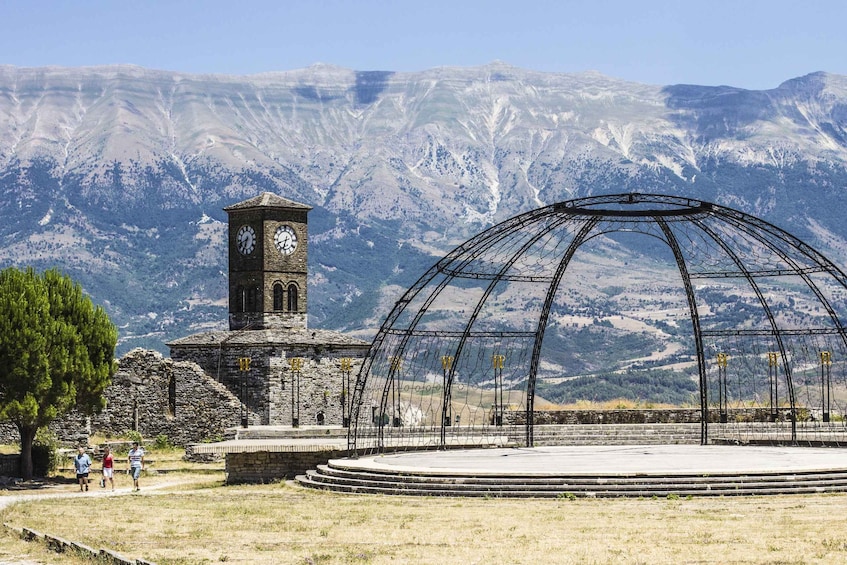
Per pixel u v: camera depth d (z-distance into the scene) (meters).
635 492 68.75
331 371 136.12
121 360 121.50
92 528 58.06
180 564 46.56
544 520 58.94
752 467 73.81
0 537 55.16
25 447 91.75
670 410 113.56
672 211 90.44
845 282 87.94
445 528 56.53
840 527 54.19
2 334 88.25
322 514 62.66
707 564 45.00
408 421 143.25
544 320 100.88
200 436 121.12
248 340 133.25
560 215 92.69
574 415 113.31
